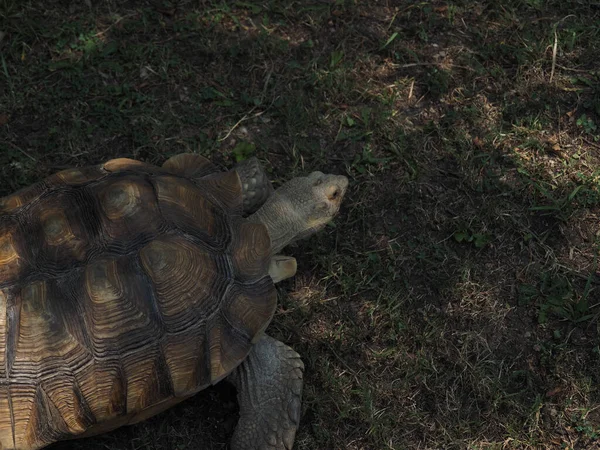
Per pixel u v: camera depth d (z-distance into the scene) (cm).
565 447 117
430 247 133
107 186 107
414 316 127
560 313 126
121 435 117
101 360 101
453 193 138
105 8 155
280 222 120
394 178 140
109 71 147
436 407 120
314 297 128
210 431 118
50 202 108
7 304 101
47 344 100
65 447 115
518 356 124
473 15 159
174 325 104
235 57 151
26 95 144
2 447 100
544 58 151
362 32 156
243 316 108
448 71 152
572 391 121
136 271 103
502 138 143
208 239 109
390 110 146
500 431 118
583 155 142
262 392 113
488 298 129
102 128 141
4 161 137
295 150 141
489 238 133
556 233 135
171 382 104
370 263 131
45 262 103
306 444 117
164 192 109
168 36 153
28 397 100
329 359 124
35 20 151
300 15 157
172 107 145
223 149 142
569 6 159
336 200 122
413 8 160
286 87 148
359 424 119
